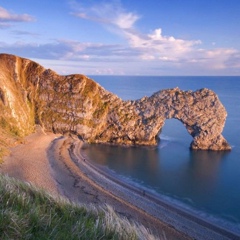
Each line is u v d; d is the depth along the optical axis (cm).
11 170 6203
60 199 1125
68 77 11869
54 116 11238
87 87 11669
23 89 11106
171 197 6012
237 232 4575
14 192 981
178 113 10762
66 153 8744
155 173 7594
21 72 11750
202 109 10488
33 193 1157
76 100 11256
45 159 7581
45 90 11631
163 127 13675
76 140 10700
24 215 809
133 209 4972
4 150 7481
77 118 11088
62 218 928
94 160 8600
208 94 10594
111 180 6731
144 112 11188
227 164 8562
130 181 6894
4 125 9256
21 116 10156
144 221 4512
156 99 11244
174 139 11625
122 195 5672
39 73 11838
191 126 10706
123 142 10969
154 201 5638
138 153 9662
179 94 10956
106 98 11638
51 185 5631
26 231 732
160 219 4688
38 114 11219
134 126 11038
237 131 12425
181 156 9375
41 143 9319
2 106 9550
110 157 9044
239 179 7250
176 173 7650
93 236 814
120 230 880
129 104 11519
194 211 5331
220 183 6931
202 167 8231
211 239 4225
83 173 6894
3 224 721
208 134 10169
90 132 11019
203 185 6781
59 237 758
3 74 10875
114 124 11244
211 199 5938
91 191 5669
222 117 10212
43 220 827
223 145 10156
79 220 907
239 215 5219
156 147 10506
